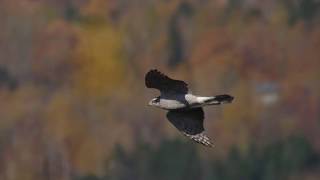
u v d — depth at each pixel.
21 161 62.34
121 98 68.69
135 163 61.56
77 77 70.56
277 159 61.03
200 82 70.31
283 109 65.69
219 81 69.56
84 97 68.38
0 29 71.94
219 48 71.94
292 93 67.50
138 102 67.31
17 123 65.75
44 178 62.69
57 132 65.00
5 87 69.50
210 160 59.94
